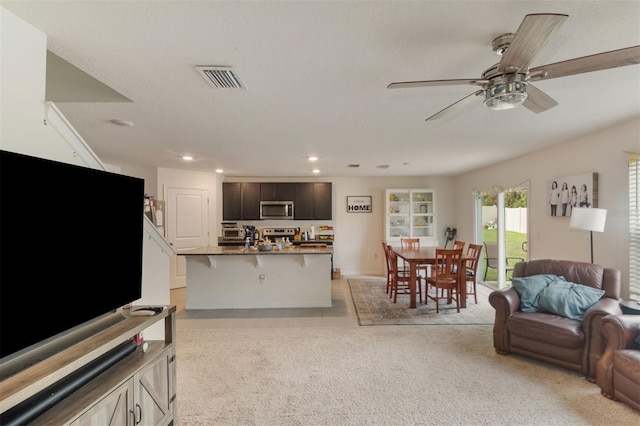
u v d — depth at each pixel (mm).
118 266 1757
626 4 1245
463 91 2158
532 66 1809
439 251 4215
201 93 2197
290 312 4332
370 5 1266
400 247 6391
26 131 1407
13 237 1183
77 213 1484
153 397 1757
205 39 1522
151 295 2736
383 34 1479
